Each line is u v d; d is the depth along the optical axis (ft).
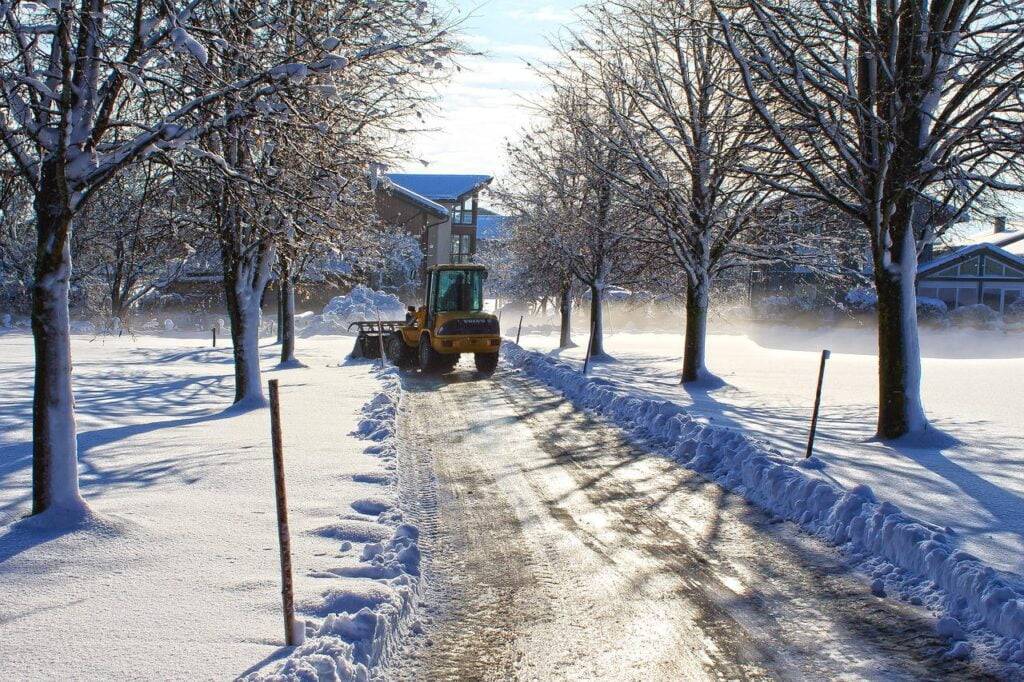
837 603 22.68
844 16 41.88
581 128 74.59
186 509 28.63
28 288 31.53
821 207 63.10
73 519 25.91
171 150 28.17
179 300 171.63
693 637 20.42
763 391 67.15
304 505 29.45
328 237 36.99
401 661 18.85
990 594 20.88
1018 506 30.68
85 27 24.35
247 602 20.18
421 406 59.52
